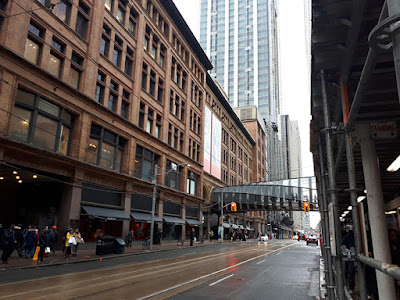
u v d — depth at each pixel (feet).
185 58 165.37
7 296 28.99
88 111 87.61
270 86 424.05
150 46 125.90
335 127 15.96
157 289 34.32
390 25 6.22
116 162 101.24
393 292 19.01
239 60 445.78
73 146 83.25
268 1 462.19
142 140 114.52
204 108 182.60
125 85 107.04
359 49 14.66
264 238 214.48
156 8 133.39
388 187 41.52
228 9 476.54
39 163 72.13
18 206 86.99
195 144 169.07
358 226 13.05
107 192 95.30
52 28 78.13
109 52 99.40
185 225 151.53
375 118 20.85
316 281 43.75
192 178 162.91
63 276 41.50
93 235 89.97
